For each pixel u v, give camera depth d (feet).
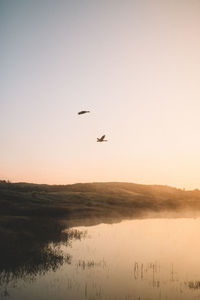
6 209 216.95
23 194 311.06
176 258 93.81
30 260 86.63
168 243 119.44
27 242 109.50
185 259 92.48
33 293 62.18
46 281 69.87
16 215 198.49
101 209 278.87
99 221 200.75
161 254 99.14
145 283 69.92
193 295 62.75
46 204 268.41
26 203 256.32
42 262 85.30
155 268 82.33
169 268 82.53
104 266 83.25
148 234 143.74
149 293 63.62
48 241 115.85
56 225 158.30
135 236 136.87
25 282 68.85
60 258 90.12
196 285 68.95
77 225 176.04
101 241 122.21
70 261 87.76
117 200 359.46
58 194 357.41
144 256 96.17
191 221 207.41
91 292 63.36
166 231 154.61
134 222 198.59
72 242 118.01
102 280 71.41
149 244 117.19
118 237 133.28
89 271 78.38
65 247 107.55
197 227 172.24
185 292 64.49
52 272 76.84
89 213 243.81
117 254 98.48
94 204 309.42
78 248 106.63
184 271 79.77
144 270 80.23
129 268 81.82
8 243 103.55
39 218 182.09
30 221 162.40
